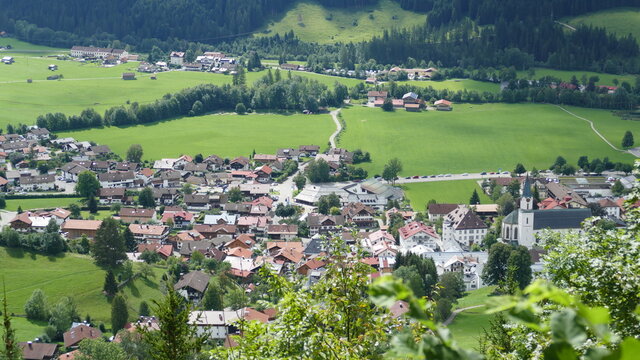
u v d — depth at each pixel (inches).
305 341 1242.6
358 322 1256.2
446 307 5595.5
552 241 1784.0
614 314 1112.8
